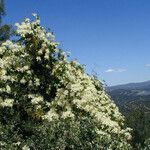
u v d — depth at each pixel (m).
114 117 26.70
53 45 23.34
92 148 19.33
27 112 22.11
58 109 22.39
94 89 25.05
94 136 19.53
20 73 22.45
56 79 23.25
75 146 18.83
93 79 28.34
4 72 22.03
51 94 23.34
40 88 23.14
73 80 23.45
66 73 23.45
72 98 22.59
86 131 19.39
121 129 27.52
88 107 22.44
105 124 22.88
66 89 22.91
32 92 22.75
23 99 22.36
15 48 22.95
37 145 18.84
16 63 22.50
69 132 18.92
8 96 22.17
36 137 19.20
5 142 18.77
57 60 23.55
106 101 26.95
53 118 21.59
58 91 22.80
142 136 37.22
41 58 23.08
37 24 23.45
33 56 23.06
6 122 21.42
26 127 20.91
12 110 21.66
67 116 21.36
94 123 20.86
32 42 23.11
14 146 18.88
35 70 23.12
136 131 37.56
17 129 20.59
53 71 23.19
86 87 24.55
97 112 23.09
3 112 21.55
